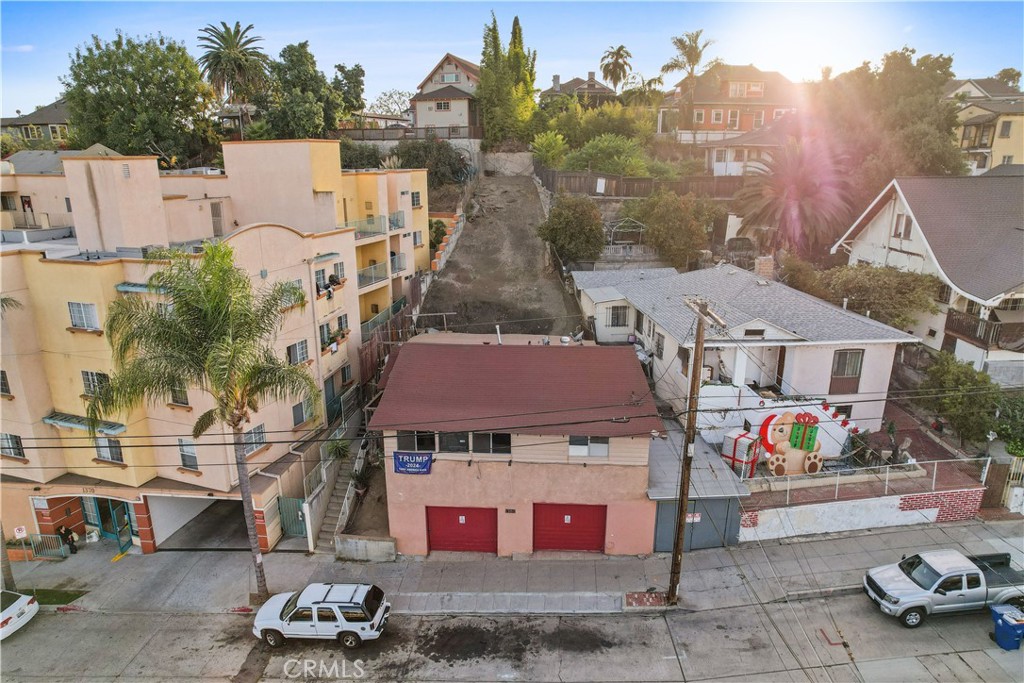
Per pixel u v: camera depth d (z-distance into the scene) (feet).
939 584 61.41
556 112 233.55
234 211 112.37
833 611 64.59
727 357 87.15
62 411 80.59
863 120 158.71
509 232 166.50
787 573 69.56
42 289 75.87
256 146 108.58
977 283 92.17
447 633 64.59
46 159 161.38
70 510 84.99
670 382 95.81
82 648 64.49
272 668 60.90
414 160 190.60
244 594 72.38
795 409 81.10
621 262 140.05
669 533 74.64
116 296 73.41
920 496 75.97
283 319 82.07
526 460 72.38
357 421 101.76
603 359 80.79
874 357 86.58
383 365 111.96
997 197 106.32
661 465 78.95
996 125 185.37
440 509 76.33
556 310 129.39
